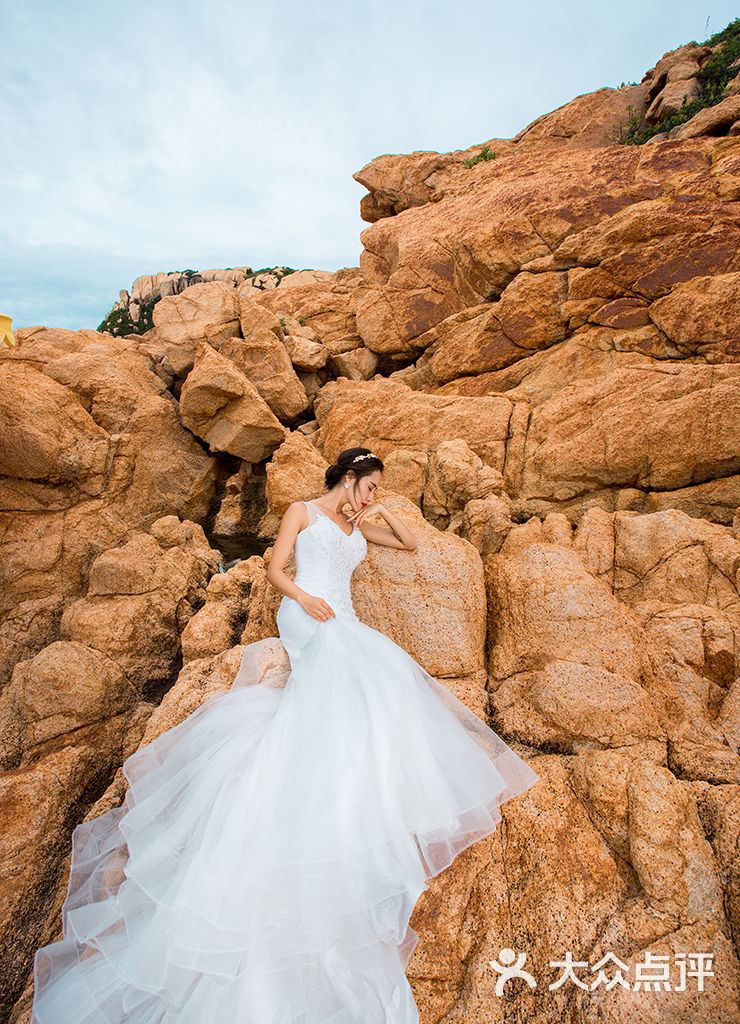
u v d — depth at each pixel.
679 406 6.56
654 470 6.75
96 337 11.83
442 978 2.65
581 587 4.03
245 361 10.90
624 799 3.01
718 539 4.91
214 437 9.99
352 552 3.84
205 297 11.35
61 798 3.99
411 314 11.68
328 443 9.36
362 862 2.50
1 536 8.10
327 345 12.73
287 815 2.64
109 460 8.90
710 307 7.68
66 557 7.86
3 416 7.96
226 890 2.48
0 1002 3.16
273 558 3.66
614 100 16.08
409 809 2.73
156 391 11.31
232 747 3.05
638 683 3.65
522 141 16.55
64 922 2.87
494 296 10.92
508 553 5.77
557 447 7.28
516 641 4.13
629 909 2.72
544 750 3.59
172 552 7.27
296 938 2.38
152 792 3.18
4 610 7.49
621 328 8.57
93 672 5.38
